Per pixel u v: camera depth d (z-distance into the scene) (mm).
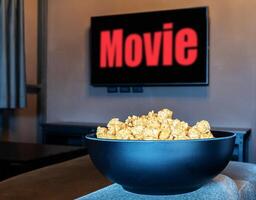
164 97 3623
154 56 3527
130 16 3613
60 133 3686
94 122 3932
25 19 4023
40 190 1086
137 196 868
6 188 1104
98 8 3918
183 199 846
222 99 3400
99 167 882
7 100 3521
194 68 3385
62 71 4109
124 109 3799
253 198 1099
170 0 3580
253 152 3277
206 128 906
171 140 807
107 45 3730
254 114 3287
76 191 1077
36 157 2074
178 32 3426
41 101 4188
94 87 3939
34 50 4148
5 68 3496
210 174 861
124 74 3668
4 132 3857
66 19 4078
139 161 805
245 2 3312
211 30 3416
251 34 3293
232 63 3357
